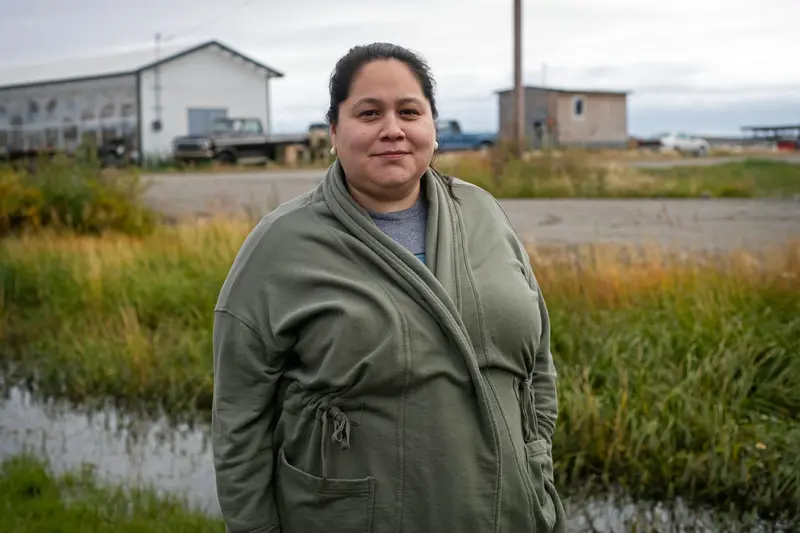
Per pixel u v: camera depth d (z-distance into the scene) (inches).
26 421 255.3
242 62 1631.4
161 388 275.6
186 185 844.6
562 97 1715.1
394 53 89.7
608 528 180.5
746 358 231.1
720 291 272.7
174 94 1549.0
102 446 232.8
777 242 414.0
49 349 318.7
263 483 91.6
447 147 1519.4
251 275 90.6
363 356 85.5
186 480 206.5
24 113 1681.8
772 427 208.2
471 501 86.1
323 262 88.4
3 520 171.6
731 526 180.5
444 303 86.8
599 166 753.6
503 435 88.3
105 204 504.7
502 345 89.4
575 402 214.8
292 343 88.8
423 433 85.7
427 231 91.3
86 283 366.6
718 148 1893.5
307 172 1108.5
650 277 293.7
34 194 495.8
